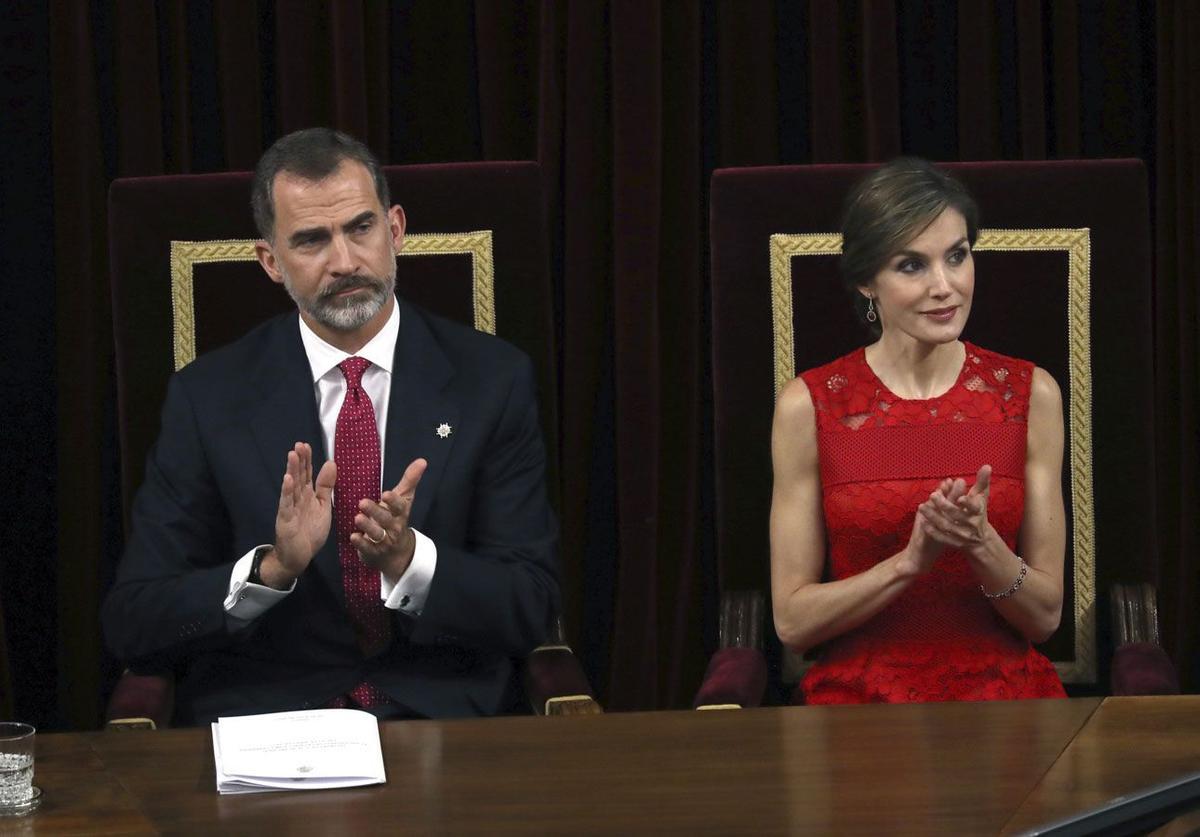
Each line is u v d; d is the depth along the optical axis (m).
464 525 9.41
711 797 6.21
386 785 6.43
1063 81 12.12
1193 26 11.85
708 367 12.68
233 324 10.18
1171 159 12.08
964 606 9.27
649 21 11.86
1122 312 9.99
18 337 12.40
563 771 6.55
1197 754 6.55
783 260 10.02
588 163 12.19
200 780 6.53
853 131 12.25
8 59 12.12
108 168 12.34
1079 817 5.21
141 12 11.94
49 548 12.62
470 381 9.59
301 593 9.17
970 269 9.08
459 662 9.30
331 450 9.48
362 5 11.91
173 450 9.46
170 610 8.88
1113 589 9.98
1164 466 12.34
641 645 12.48
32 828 6.04
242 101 12.09
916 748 6.71
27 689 12.73
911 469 9.37
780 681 10.35
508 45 12.13
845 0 12.09
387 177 10.20
